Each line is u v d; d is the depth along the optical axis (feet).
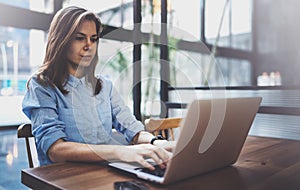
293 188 2.10
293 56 8.30
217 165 2.43
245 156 3.06
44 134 2.89
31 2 6.73
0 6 6.06
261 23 8.95
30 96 3.17
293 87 7.09
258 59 8.82
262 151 3.34
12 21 6.25
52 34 3.38
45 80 3.25
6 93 7.20
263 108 6.90
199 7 9.22
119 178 2.20
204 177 2.28
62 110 3.27
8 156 7.09
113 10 7.80
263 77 8.72
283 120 6.91
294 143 3.88
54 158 2.78
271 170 2.53
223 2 9.55
